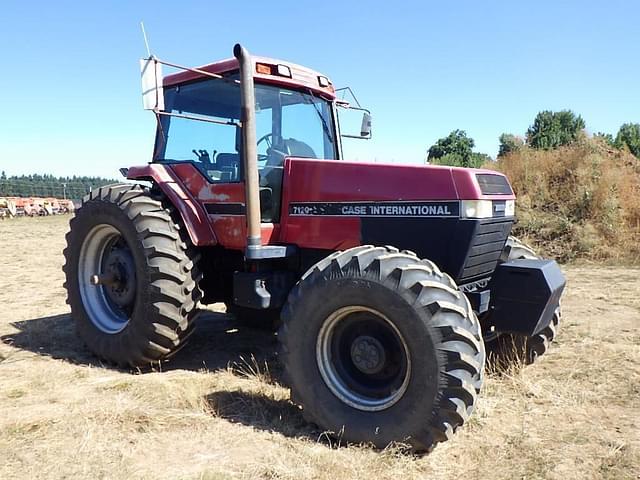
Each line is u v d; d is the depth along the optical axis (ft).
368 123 16.72
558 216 36.83
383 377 10.05
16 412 10.97
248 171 11.87
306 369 10.34
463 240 10.77
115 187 15.01
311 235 12.56
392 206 11.49
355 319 10.20
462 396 9.09
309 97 15.11
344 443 9.98
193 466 9.00
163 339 13.37
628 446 9.64
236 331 17.75
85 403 11.44
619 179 37.35
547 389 12.30
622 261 32.24
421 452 9.52
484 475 8.82
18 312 20.88
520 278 11.61
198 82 14.74
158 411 11.03
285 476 8.62
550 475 8.73
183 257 13.52
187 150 14.94
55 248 45.98
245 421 10.79
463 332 9.09
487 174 11.41
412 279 9.39
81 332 15.16
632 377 12.99
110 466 8.94
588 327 17.52
